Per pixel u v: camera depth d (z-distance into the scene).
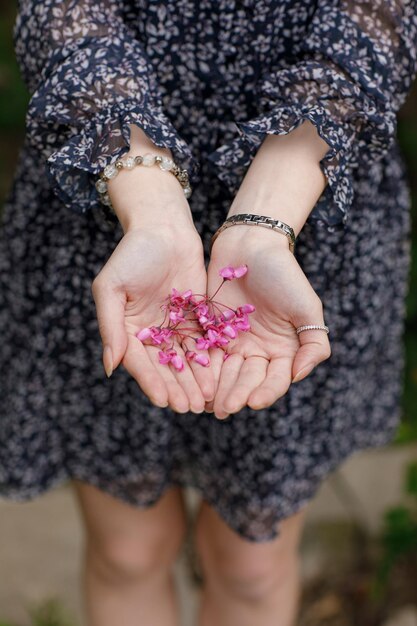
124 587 1.07
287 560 1.06
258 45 0.84
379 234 0.94
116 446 0.99
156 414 0.95
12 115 1.98
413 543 1.28
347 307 0.94
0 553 1.31
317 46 0.82
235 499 0.99
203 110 0.87
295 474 0.99
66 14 0.83
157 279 0.78
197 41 0.84
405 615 1.27
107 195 0.82
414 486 1.27
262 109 0.84
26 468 1.00
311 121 0.79
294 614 1.11
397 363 1.07
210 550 1.06
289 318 0.78
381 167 0.92
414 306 1.54
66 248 0.91
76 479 1.03
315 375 0.95
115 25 0.84
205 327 0.80
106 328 0.76
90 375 0.96
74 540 1.33
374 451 1.42
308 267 0.90
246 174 0.83
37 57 0.85
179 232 0.80
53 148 0.84
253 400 0.75
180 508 1.08
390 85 0.83
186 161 0.83
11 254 0.95
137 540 1.04
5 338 0.99
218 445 0.98
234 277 0.79
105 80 0.81
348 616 1.29
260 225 0.80
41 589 1.28
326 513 1.35
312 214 0.84
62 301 0.93
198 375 0.78
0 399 1.00
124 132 0.80
